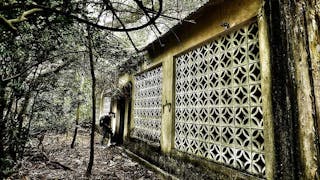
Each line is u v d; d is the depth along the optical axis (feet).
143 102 30.94
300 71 10.07
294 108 10.27
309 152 9.48
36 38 12.09
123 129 39.04
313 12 9.82
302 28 10.10
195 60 20.30
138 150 30.01
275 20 12.24
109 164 26.76
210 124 17.92
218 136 17.15
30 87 17.71
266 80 12.72
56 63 20.85
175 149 22.02
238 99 15.55
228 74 16.71
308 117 9.64
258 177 13.30
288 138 10.69
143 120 30.55
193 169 18.76
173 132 22.56
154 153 25.53
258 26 13.56
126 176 22.29
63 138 42.96
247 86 14.99
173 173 21.15
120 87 38.86
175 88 23.12
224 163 16.22
